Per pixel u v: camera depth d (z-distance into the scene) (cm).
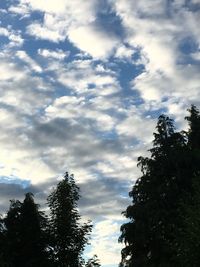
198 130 3619
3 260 2933
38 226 3198
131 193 3522
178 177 3384
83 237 2892
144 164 3544
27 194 3347
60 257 2847
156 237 3192
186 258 2373
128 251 3356
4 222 3266
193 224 2412
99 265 2888
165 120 3628
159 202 3319
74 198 2964
